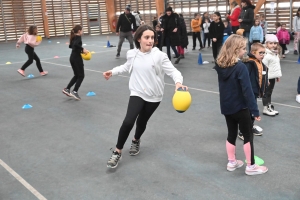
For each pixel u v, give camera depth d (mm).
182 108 3812
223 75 3672
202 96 7227
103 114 6348
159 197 3500
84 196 3600
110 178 3953
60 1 26062
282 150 4469
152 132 5316
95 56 14070
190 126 5504
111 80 9211
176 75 3979
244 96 3594
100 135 5312
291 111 5980
